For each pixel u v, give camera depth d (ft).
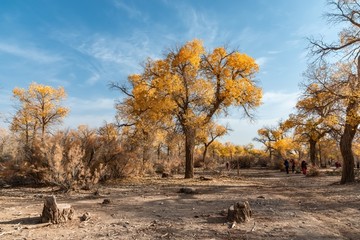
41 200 38.34
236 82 72.90
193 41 70.38
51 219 24.73
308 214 28.22
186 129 74.64
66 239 20.11
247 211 25.68
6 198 40.27
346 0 55.42
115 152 66.64
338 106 64.03
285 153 193.47
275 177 92.48
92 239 20.13
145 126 80.84
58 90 132.16
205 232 21.84
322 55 59.00
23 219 26.25
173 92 70.69
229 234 21.22
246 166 196.13
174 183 61.52
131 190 49.08
